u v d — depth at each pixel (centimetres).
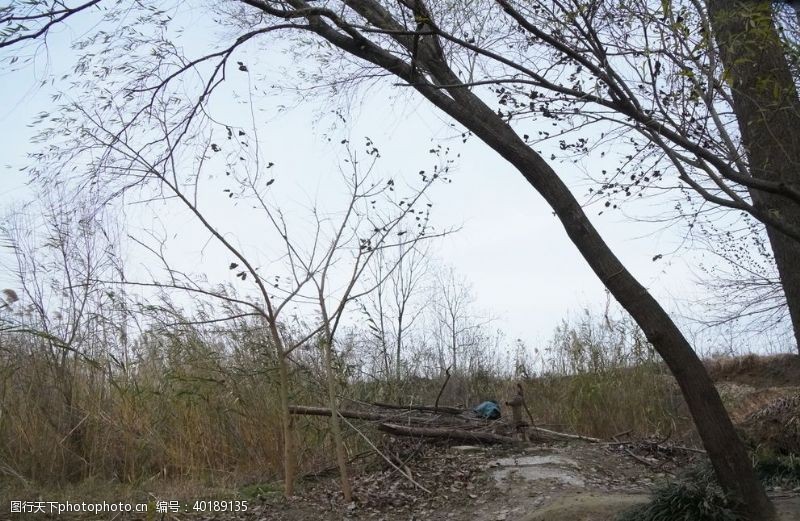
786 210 644
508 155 621
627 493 796
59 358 1038
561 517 697
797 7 599
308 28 653
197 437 998
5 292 1022
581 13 562
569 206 612
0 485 922
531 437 1073
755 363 1675
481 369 1595
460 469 914
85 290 1073
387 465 962
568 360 1268
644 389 1184
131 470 977
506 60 560
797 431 908
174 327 1007
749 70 612
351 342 1137
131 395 1017
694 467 808
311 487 912
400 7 636
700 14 620
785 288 676
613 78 568
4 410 991
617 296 604
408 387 1216
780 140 612
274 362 985
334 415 865
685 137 555
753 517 592
